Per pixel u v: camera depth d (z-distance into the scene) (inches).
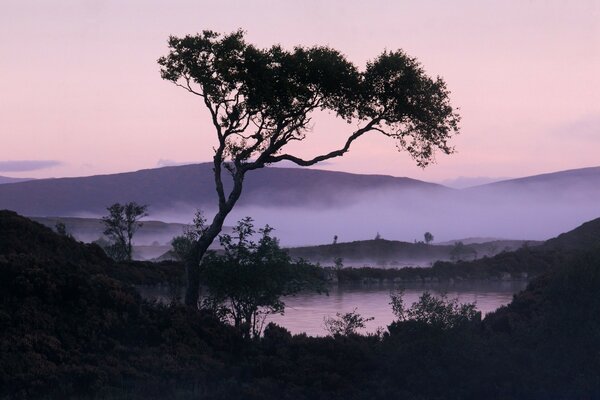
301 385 1536.7
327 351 1696.6
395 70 2208.4
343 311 3312.0
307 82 2209.6
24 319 1622.8
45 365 1504.7
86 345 1640.0
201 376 1545.3
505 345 1625.2
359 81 2215.8
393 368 1571.1
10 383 1416.1
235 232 2098.9
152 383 1471.5
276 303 2087.8
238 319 2087.8
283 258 2070.6
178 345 1710.1
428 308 1653.5
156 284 4694.9
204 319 1868.8
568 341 1592.0
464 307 1675.7
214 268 2047.2
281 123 2197.3
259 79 2106.3
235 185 2149.4
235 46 2116.1
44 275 1734.7
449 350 1563.7
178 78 2151.8
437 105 2257.6
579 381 1451.8
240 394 1449.3
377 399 1465.3
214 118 2150.6
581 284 1674.5
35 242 3954.2
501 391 1462.8
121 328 1734.7
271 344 1780.3
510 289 5103.3
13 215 4077.3
